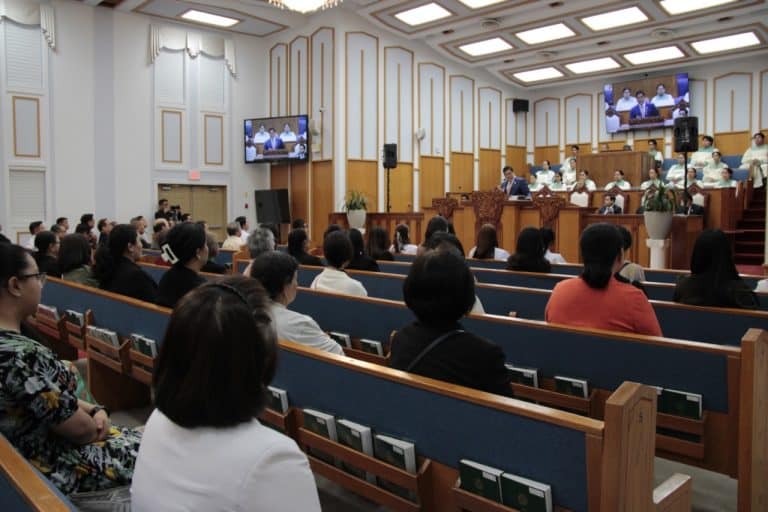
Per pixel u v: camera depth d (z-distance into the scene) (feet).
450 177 51.39
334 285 13.32
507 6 39.22
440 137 50.26
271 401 8.12
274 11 43.01
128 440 7.22
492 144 55.57
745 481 7.35
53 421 6.18
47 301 15.93
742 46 45.37
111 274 14.02
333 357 7.40
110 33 40.60
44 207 38.55
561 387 8.72
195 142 44.60
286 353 8.09
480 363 6.49
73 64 39.24
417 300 6.85
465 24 43.16
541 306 12.96
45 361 6.16
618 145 54.44
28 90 37.70
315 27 43.86
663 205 25.23
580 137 56.90
